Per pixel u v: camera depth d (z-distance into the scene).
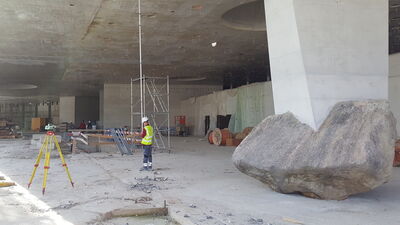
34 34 18.84
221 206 7.20
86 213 6.87
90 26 17.52
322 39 8.60
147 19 16.59
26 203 7.69
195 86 40.44
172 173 11.59
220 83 39.88
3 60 25.64
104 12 15.41
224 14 16.67
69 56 24.50
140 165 13.70
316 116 8.29
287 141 8.06
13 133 36.72
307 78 8.40
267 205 7.22
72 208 7.27
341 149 7.10
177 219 6.54
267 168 7.76
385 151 6.93
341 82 8.58
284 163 7.54
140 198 8.05
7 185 9.62
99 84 38.78
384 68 8.88
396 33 19.41
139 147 20.06
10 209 7.19
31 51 22.88
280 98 9.38
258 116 25.30
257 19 18.31
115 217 6.98
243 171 8.52
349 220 6.18
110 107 37.44
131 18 16.39
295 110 8.77
